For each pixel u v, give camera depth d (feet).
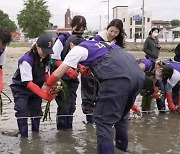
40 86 17.90
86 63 13.80
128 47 156.66
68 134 18.31
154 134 18.49
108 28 16.48
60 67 14.16
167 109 24.77
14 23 226.17
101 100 13.39
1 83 17.62
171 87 23.31
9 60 83.15
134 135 18.22
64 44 18.34
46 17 182.80
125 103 13.62
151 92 23.50
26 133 17.61
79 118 21.86
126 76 13.12
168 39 226.38
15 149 15.71
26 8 181.98
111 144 13.50
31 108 18.24
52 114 22.53
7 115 22.04
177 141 17.31
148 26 246.68
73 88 19.20
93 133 18.54
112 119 13.43
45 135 18.03
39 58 16.93
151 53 33.37
